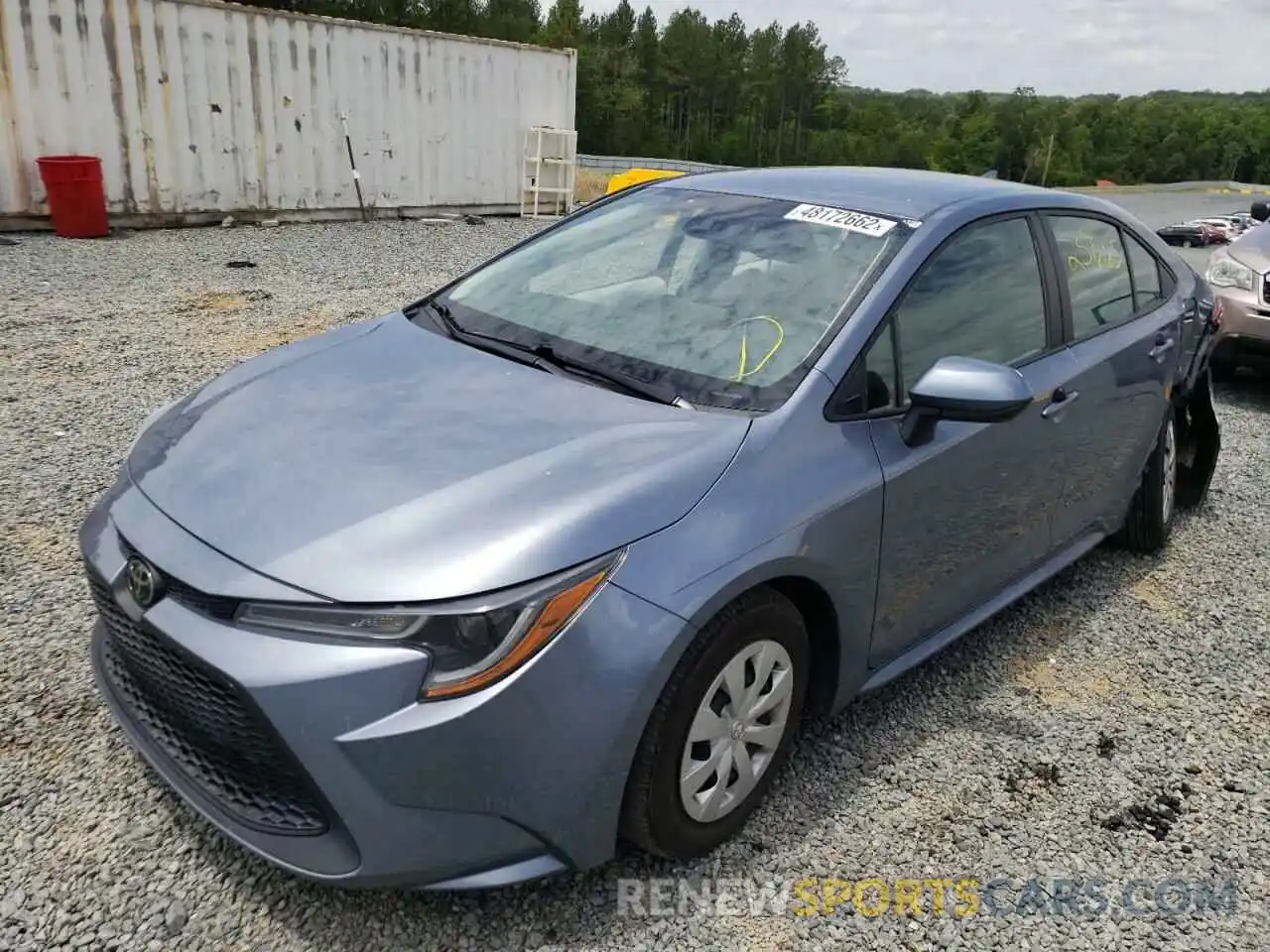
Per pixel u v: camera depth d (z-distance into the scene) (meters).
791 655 2.69
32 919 2.34
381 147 13.29
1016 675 3.66
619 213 3.79
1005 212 3.55
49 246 9.98
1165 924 2.57
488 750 2.12
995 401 2.74
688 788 2.48
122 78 10.84
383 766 2.08
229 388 3.04
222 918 2.38
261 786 2.26
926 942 2.47
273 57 11.96
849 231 3.25
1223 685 3.69
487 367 3.00
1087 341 3.80
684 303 3.15
